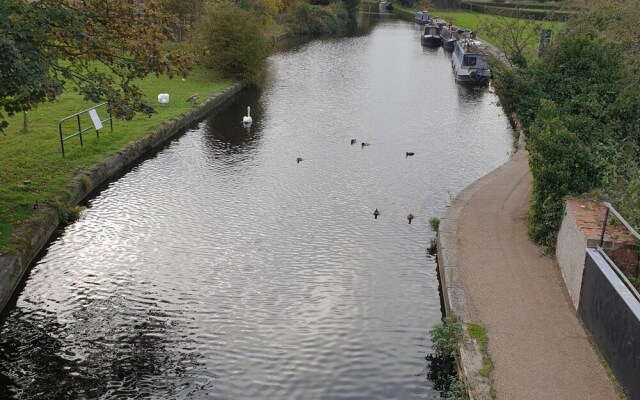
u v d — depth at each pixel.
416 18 89.81
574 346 11.05
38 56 14.42
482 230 16.08
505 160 25.61
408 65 51.84
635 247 11.59
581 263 12.02
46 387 11.29
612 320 10.33
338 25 77.56
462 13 97.06
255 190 21.34
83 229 17.77
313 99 36.41
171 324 13.27
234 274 15.43
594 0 32.03
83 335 12.88
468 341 11.17
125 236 17.42
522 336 11.34
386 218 19.16
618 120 17.05
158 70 16.81
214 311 13.77
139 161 24.11
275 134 28.56
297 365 11.94
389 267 15.90
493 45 52.50
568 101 18.23
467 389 10.00
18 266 14.60
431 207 20.22
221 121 30.67
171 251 16.59
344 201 20.52
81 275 15.23
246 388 11.30
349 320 13.45
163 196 20.58
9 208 17.09
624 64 20.30
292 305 14.03
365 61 52.91
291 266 15.89
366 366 11.91
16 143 22.91
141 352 12.34
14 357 12.16
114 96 16.31
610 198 13.65
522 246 15.10
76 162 21.39
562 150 14.62
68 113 27.38
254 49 38.94
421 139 28.61
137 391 11.21
